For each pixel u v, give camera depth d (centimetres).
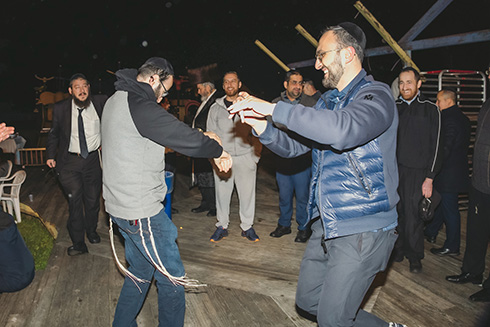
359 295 210
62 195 697
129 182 251
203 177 562
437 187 425
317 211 231
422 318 314
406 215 388
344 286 206
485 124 337
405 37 566
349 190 204
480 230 352
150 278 282
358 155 201
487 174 335
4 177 525
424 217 376
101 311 325
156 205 260
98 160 440
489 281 333
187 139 247
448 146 412
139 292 277
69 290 359
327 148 208
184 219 561
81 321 311
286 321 312
